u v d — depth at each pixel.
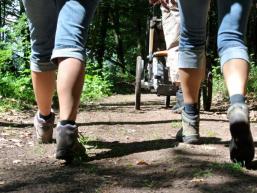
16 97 6.92
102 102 8.41
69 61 2.41
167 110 6.27
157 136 3.49
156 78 6.37
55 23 2.76
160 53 5.97
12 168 2.45
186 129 3.03
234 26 2.32
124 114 5.51
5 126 4.13
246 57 2.27
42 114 3.06
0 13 12.97
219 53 2.34
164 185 2.12
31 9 2.71
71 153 2.44
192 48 2.85
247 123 2.16
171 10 4.79
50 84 2.91
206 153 2.76
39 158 2.68
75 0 2.49
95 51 20.33
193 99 3.00
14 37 8.45
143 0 20.05
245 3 2.35
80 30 2.45
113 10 20.95
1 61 7.97
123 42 24.80
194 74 2.90
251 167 2.37
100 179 2.22
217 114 5.75
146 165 2.48
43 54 2.81
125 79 17.94
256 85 8.21
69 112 2.40
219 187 2.07
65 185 2.13
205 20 2.79
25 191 2.04
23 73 8.23
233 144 2.28
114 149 2.91
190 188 2.07
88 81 10.30
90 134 3.61
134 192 2.03
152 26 6.56
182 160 2.57
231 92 2.21
